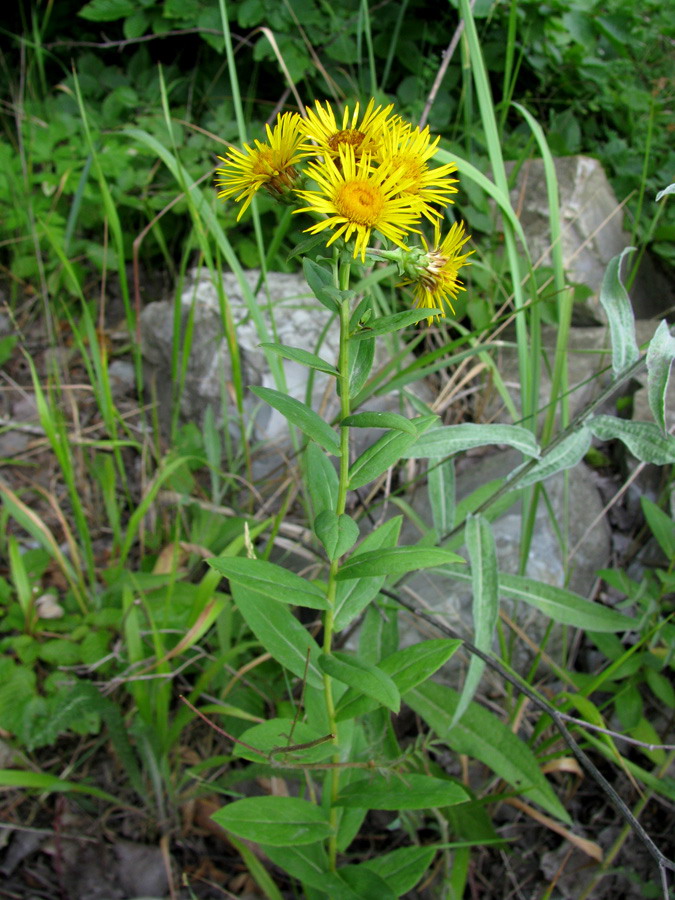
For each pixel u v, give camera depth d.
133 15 0.62
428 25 0.63
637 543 0.47
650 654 0.38
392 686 0.25
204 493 0.50
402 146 0.23
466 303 0.54
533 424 0.38
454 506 0.37
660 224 0.61
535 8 0.60
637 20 0.63
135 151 0.61
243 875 0.38
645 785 0.39
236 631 0.42
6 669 0.39
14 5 0.72
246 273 0.59
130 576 0.41
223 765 0.40
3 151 0.60
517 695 0.41
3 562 0.47
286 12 0.59
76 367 0.60
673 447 0.30
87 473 0.52
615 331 0.32
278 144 0.24
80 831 0.38
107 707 0.35
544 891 0.37
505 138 0.64
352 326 0.23
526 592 0.35
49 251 0.61
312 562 0.46
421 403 0.38
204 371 0.55
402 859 0.32
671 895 0.36
